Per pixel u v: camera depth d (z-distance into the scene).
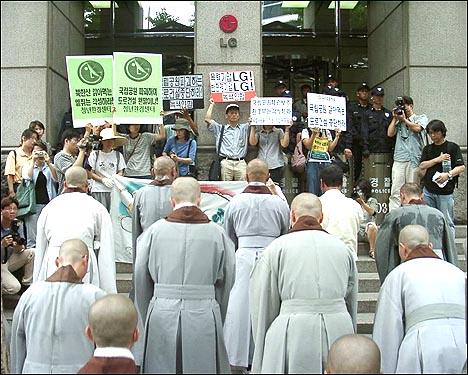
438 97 10.16
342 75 12.26
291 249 4.12
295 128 9.11
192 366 4.07
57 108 10.66
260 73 9.84
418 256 4.30
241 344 5.29
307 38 12.27
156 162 5.50
